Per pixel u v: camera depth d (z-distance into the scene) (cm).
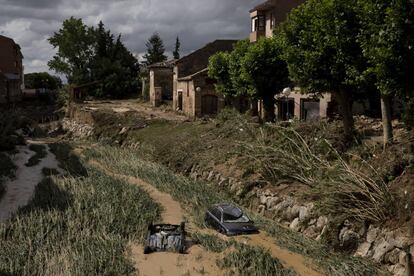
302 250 1630
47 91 8100
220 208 1905
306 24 2320
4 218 1966
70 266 1448
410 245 1400
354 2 2067
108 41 8719
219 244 1661
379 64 1642
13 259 1488
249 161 2483
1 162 3278
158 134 4031
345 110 2294
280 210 2031
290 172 2156
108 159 3488
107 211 1986
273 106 3331
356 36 1934
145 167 3100
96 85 7981
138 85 8181
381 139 2256
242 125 3064
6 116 5616
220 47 5409
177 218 2014
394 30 1576
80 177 2789
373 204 1605
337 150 2134
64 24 8631
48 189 2447
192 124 3991
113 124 4794
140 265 1510
